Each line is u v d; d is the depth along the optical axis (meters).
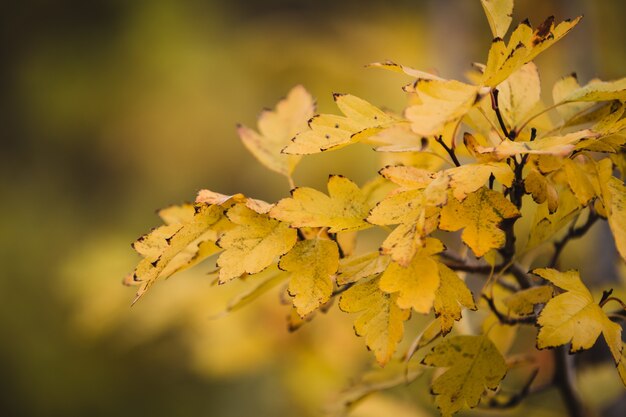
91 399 2.72
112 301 1.81
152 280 0.91
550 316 0.91
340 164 2.48
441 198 0.89
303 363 1.63
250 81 3.42
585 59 1.37
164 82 3.96
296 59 2.54
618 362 0.91
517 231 1.59
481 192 0.91
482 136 0.95
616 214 0.91
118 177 4.01
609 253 1.20
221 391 2.63
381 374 1.06
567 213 0.96
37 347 2.79
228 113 3.79
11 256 3.23
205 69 3.93
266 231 0.92
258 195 3.38
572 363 1.06
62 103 4.07
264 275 1.16
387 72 2.45
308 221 0.92
